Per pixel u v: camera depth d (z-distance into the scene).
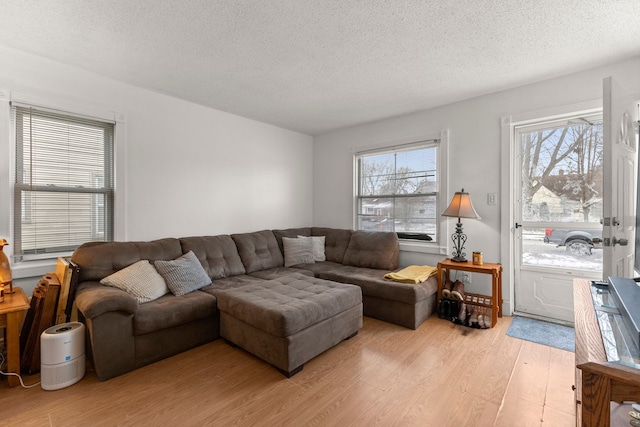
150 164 3.09
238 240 3.59
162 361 2.21
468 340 2.52
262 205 4.20
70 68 2.58
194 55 2.40
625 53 2.34
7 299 1.97
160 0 1.75
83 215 2.73
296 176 4.69
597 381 0.74
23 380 1.92
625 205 2.00
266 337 2.07
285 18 1.93
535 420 1.57
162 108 3.18
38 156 2.48
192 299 2.43
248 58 2.45
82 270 2.36
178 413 1.63
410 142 3.80
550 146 2.93
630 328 0.99
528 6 1.79
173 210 3.28
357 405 1.70
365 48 2.29
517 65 2.54
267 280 3.07
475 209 3.26
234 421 1.57
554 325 2.82
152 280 2.46
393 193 4.07
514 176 3.09
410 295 2.75
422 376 1.98
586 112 2.67
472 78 2.80
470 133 3.29
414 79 2.83
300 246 3.96
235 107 3.60
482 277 3.23
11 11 1.84
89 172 2.76
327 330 2.25
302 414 1.62
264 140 4.22
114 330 1.97
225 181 3.76
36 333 2.01
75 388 1.85
